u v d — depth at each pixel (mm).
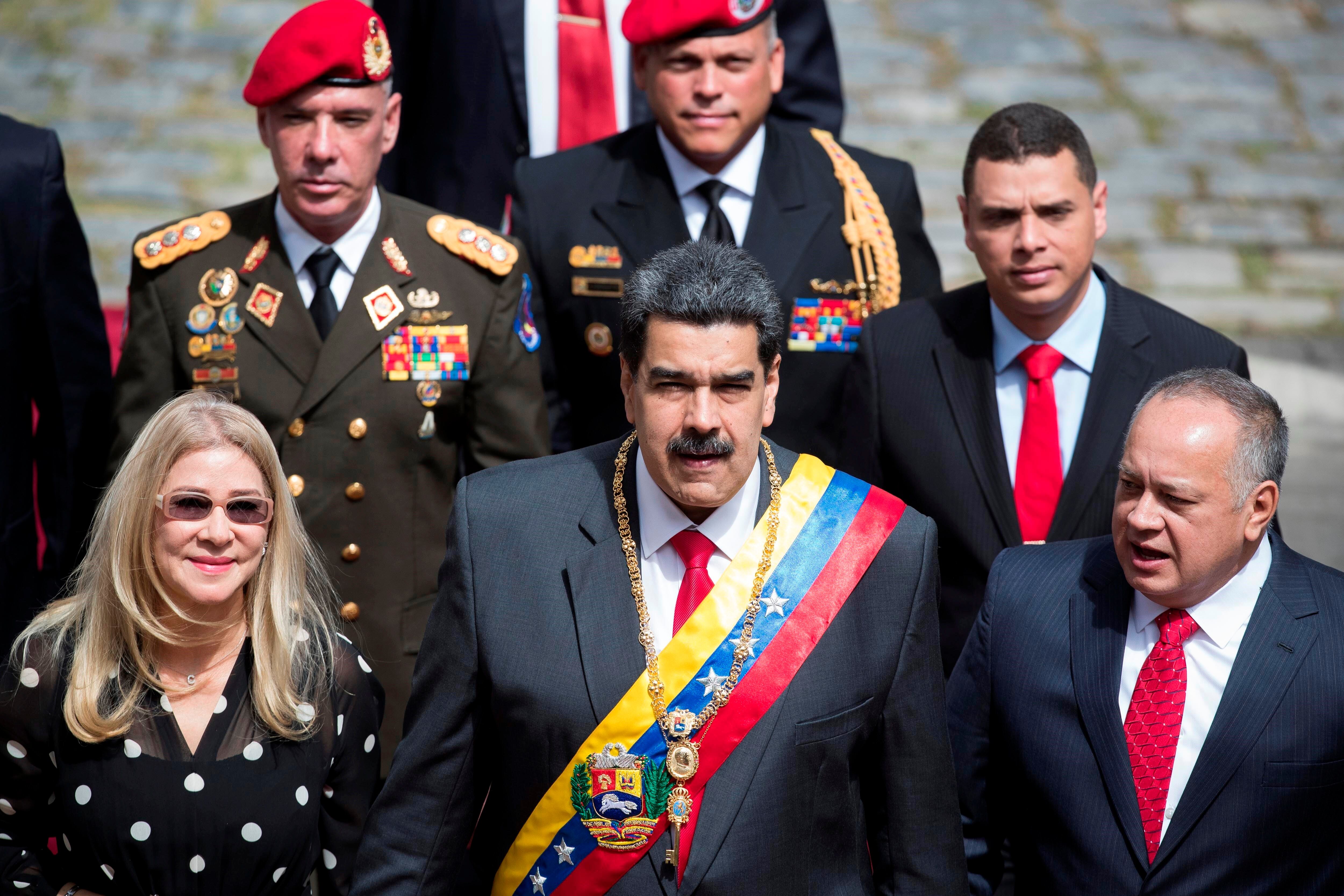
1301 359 29625
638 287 9633
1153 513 10047
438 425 14719
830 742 9758
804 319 16125
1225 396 10156
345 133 14195
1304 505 24281
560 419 16578
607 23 19094
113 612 10875
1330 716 10070
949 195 33750
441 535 14867
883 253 16406
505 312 15062
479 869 10781
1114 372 13734
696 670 9711
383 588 14422
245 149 35375
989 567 13711
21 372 14727
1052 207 13266
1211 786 10055
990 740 11266
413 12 18781
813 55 19672
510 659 9906
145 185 33719
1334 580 10594
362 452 14391
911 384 14297
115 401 14852
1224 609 10438
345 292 14852
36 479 15930
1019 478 13844
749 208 16578
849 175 16766
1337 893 10297
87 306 15227
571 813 9680
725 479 9531
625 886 9586
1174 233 34062
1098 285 14336
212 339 14602
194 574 10719
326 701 11180
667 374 9391
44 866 11023
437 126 18766
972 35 42125
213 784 10664
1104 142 37281
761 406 9648
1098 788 10445
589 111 19188
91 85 37969
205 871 10656
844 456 14734
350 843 11555
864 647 9938
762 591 9914
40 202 14742
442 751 10203
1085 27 43219
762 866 9516
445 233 15133
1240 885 10055
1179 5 44719
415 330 14672
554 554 10172
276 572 11172
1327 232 34375
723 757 9602
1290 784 10016
